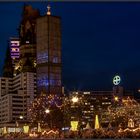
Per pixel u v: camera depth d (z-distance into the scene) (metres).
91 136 87.44
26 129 129.12
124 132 84.38
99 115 195.12
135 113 157.88
